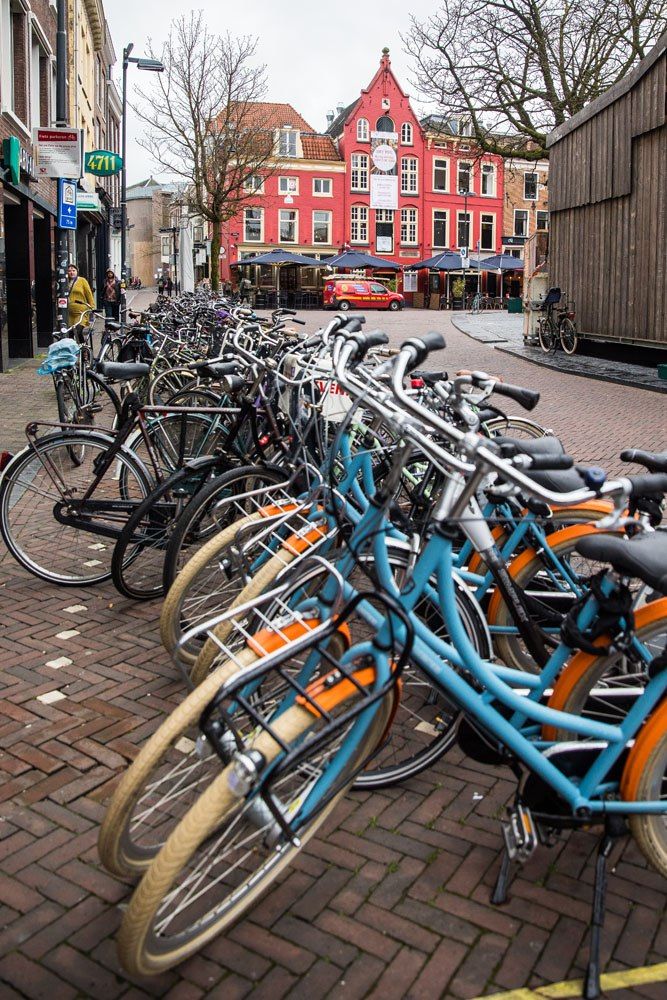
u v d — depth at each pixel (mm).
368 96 51625
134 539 4523
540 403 11398
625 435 9172
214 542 3484
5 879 2574
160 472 4953
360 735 2340
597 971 2234
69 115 23766
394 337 22516
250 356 4508
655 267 14500
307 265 45719
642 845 2451
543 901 2521
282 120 50469
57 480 4742
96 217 31656
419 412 2289
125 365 4680
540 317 18766
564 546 3367
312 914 2457
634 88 14758
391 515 2611
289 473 4199
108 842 2213
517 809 2465
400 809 2936
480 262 48125
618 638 2494
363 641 2512
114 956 2307
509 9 21453
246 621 2930
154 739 2219
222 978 2244
